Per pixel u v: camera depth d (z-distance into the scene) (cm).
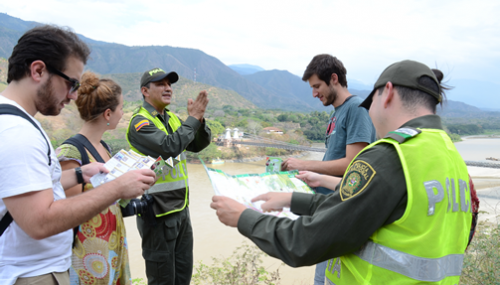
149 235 258
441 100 129
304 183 166
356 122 221
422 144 107
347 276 118
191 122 258
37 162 120
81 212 126
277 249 110
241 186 141
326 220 104
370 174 103
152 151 254
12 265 128
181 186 266
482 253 373
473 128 14250
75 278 185
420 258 101
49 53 126
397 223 103
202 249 1783
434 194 101
